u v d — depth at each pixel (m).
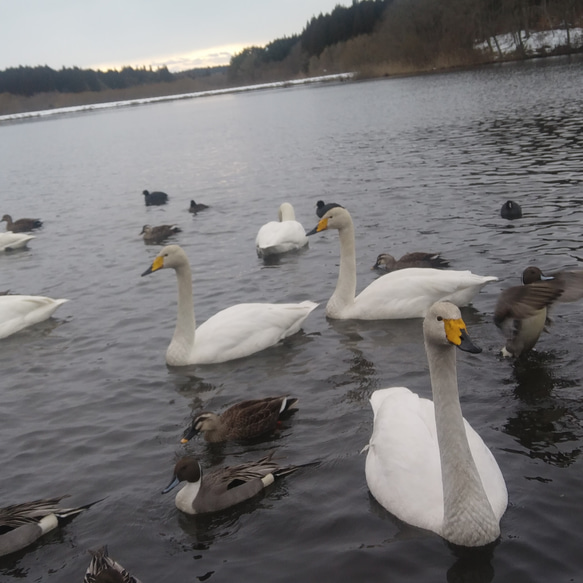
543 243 16.56
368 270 16.66
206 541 7.45
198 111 104.75
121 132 79.25
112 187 37.03
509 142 33.72
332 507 7.73
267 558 7.05
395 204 23.27
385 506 7.51
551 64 86.19
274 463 8.55
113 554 7.37
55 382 11.94
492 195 22.66
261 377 11.34
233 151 46.38
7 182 44.66
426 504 7.20
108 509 8.16
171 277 17.75
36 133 94.88
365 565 6.77
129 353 12.95
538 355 10.75
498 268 15.19
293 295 15.30
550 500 7.40
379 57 125.12
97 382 11.76
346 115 61.78
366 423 9.45
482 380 10.17
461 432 6.73
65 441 9.83
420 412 8.07
